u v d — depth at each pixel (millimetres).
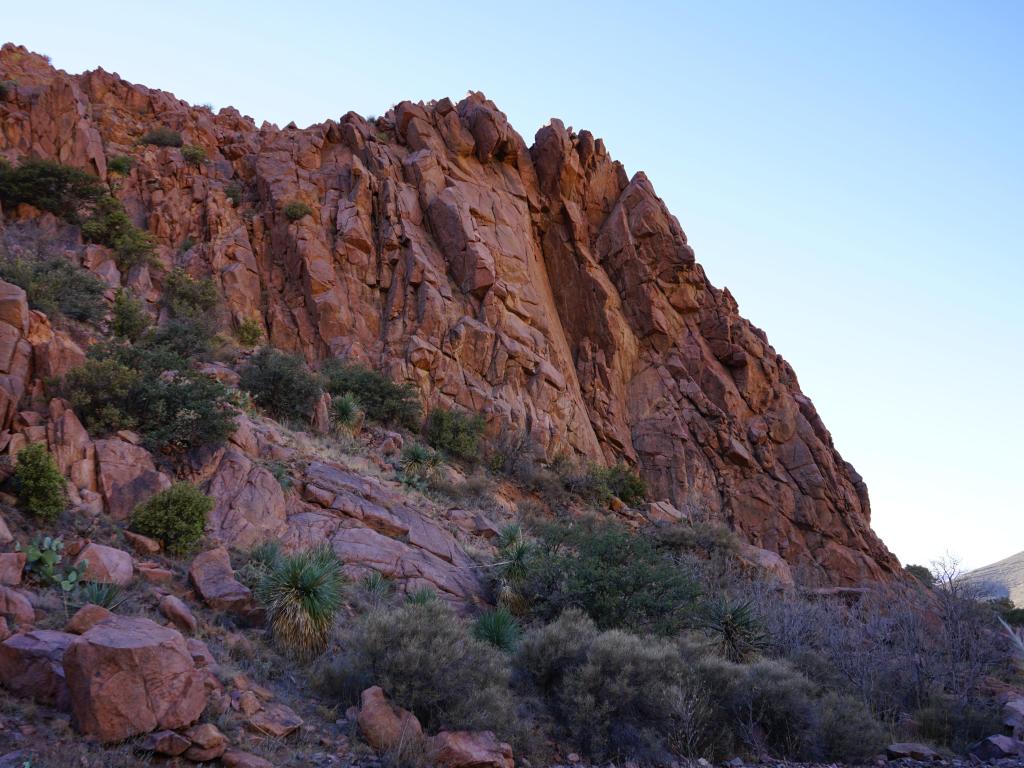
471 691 9781
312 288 32812
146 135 39406
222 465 16203
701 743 11672
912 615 20688
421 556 17562
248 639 10789
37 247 26500
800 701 13188
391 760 8305
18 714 6980
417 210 37562
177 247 33781
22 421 13508
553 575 17656
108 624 7875
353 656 10195
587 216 45656
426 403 31469
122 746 6934
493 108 45500
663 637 15539
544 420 34031
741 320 45625
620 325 41969
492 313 35219
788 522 38719
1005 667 20422
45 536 11281
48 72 40344
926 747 14328
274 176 37094
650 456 38844
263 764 7430
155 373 17625
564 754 10328
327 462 20312
